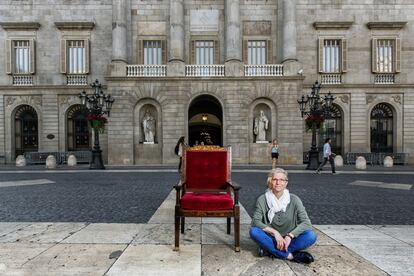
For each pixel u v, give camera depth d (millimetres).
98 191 11289
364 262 4398
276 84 23891
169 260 4453
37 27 26812
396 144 26984
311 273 4012
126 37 25406
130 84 23891
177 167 21406
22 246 5074
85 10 27047
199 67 24281
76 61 27266
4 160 27062
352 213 7898
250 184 13086
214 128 33625
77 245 5133
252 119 24266
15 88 26734
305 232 4383
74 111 27484
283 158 23906
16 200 9547
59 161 25922
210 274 3980
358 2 27016
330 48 27234
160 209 8125
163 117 23891
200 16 26234
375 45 26781
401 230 6184
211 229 6141
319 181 14367
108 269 4133
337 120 27531
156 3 26266
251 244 5195
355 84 26641
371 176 16562
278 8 26094
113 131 23875
